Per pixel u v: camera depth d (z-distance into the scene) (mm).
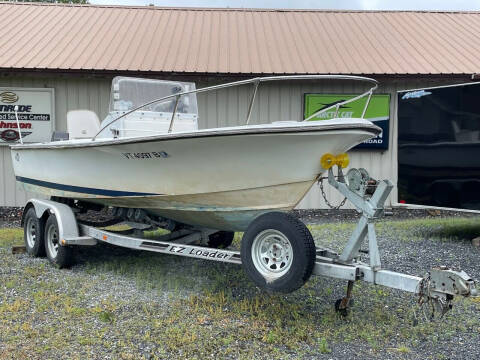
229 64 10328
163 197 4754
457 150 7027
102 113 10586
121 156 4746
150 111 5668
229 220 4738
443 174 7238
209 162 4230
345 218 9844
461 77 9914
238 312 4000
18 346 3305
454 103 7062
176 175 4492
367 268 3701
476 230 8023
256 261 3895
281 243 3832
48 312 3982
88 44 11125
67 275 5164
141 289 4645
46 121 10570
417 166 7645
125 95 5707
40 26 12086
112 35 11734
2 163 10602
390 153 10750
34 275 5125
